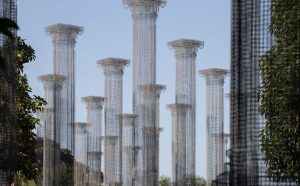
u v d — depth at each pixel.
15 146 24.64
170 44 56.97
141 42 49.34
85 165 70.44
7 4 24.52
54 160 49.47
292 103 22.28
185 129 56.03
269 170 21.80
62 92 51.00
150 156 50.12
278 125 23.88
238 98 16.38
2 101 24.58
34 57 37.44
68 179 49.22
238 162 16.28
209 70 61.19
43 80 53.25
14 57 24.77
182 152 55.72
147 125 49.69
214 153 60.25
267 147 24.12
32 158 38.88
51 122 50.78
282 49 22.53
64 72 50.91
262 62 23.52
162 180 81.31
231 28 16.73
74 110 51.34
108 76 62.44
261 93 24.36
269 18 16.47
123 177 63.75
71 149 50.28
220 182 25.50
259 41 16.44
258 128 16.28
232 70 16.58
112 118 62.22
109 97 62.16
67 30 51.28
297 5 22.81
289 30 22.62
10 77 24.64
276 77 23.02
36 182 54.62
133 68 49.84
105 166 62.66
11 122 24.58
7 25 23.30
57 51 51.25
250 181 16.20
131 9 50.09
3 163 24.28
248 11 16.45
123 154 66.56
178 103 56.16
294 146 23.94
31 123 36.75
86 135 73.50
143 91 49.38
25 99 36.75
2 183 24.17
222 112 61.03
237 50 16.48
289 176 23.98
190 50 56.22
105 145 62.50
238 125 16.33
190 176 55.84
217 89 61.47
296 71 20.75
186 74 55.84
